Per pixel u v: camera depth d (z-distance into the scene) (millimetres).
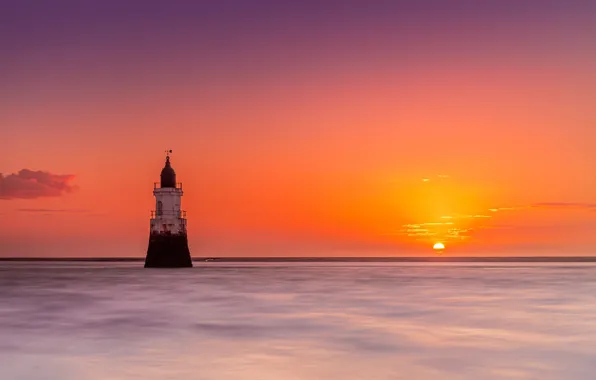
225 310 41188
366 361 23484
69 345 27234
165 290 60406
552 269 133375
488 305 44000
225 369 22047
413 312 39531
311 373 21406
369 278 86438
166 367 22391
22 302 48031
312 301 47562
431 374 21281
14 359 24141
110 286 67562
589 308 41781
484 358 23984
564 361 23359
